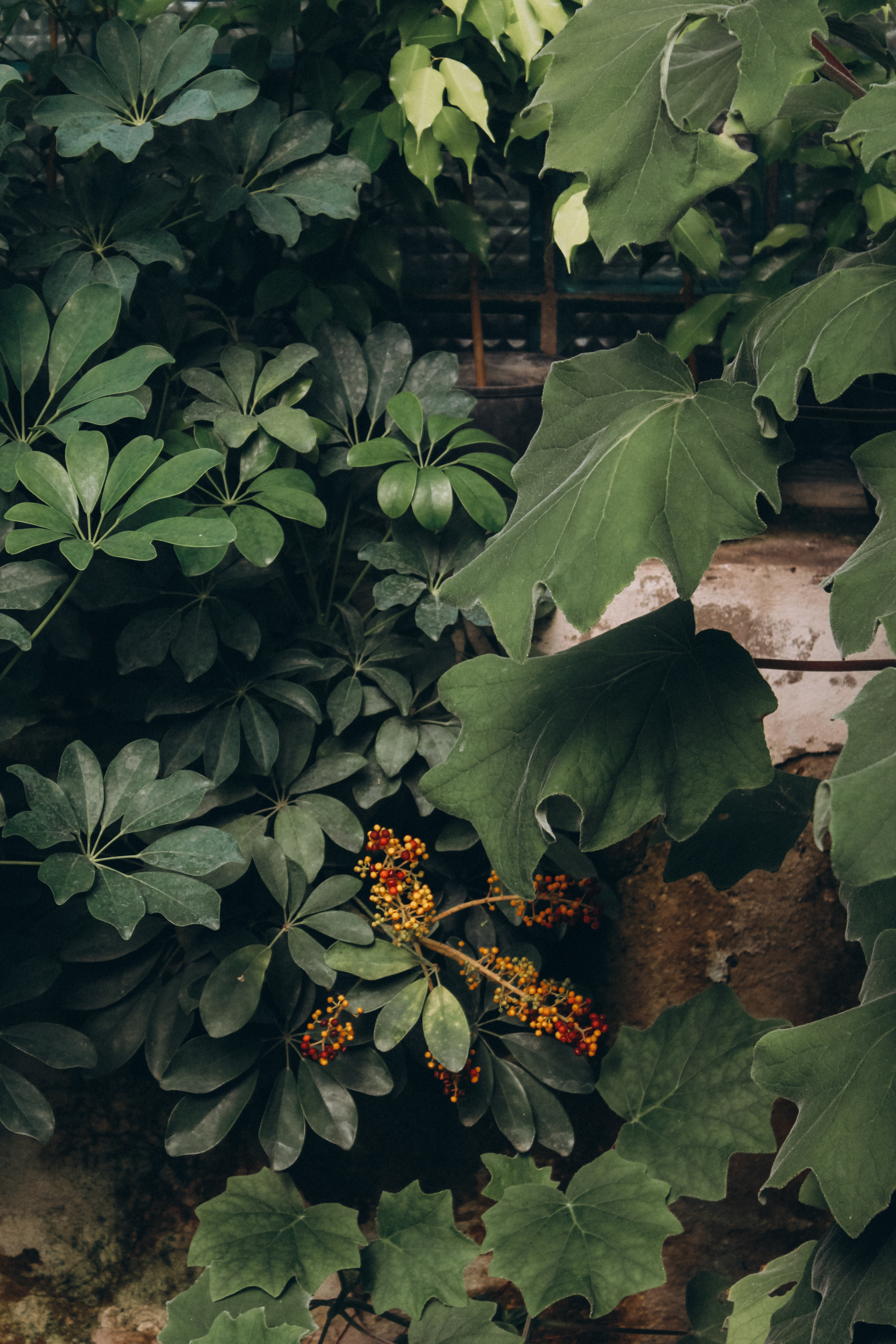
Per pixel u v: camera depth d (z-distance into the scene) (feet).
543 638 5.10
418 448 4.54
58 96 4.05
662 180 2.64
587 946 5.20
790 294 2.97
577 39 2.75
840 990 5.47
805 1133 2.78
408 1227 4.37
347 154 4.64
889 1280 2.84
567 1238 4.03
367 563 5.08
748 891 5.32
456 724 4.58
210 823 4.47
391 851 4.37
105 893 3.63
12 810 4.63
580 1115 5.18
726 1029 4.60
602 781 2.91
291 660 4.52
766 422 2.77
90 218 4.37
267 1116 4.29
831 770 5.32
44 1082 4.77
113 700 4.67
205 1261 4.03
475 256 5.30
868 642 2.43
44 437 4.39
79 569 3.45
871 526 5.41
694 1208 5.39
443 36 4.71
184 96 3.94
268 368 4.50
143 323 4.68
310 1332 3.91
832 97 3.99
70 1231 4.87
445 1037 4.17
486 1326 4.08
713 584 5.22
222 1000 4.15
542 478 3.15
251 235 5.00
